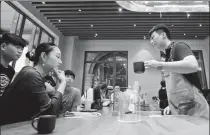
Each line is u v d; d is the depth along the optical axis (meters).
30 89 0.85
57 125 0.65
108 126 0.62
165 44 1.21
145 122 0.69
